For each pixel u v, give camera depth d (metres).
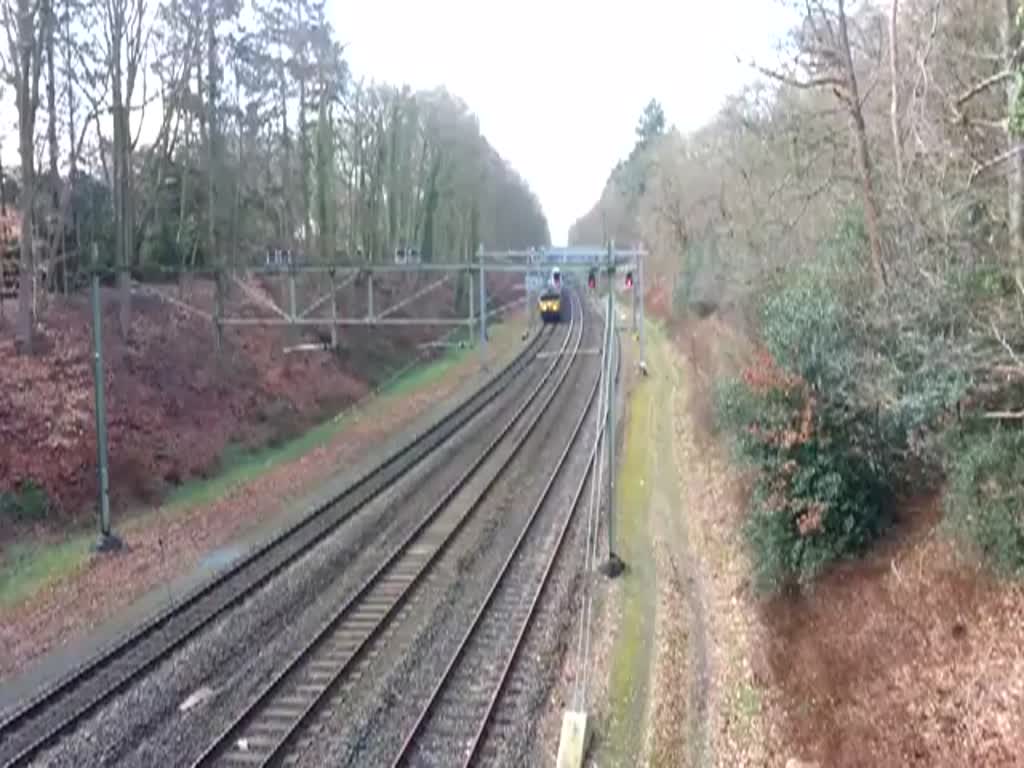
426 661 20.59
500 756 16.69
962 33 21.42
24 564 25.95
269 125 55.72
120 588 24.73
